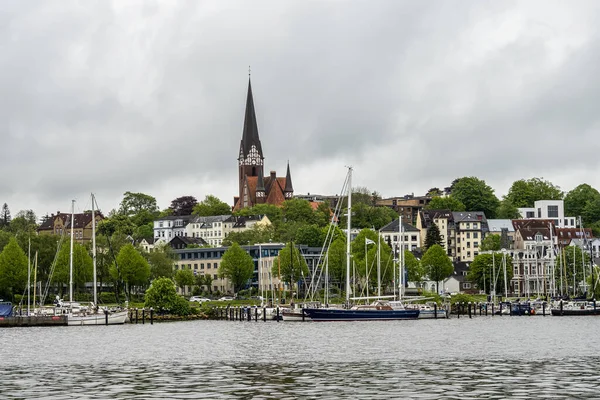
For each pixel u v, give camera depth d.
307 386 82.62
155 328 171.12
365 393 78.06
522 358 107.12
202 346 127.50
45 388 82.50
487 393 77.38
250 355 113.00
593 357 108.12
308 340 137.00
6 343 135.50
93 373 94.19
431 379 86.69
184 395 77.75
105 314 182.25
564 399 74.19
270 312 198.75
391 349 120.38
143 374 92.94
